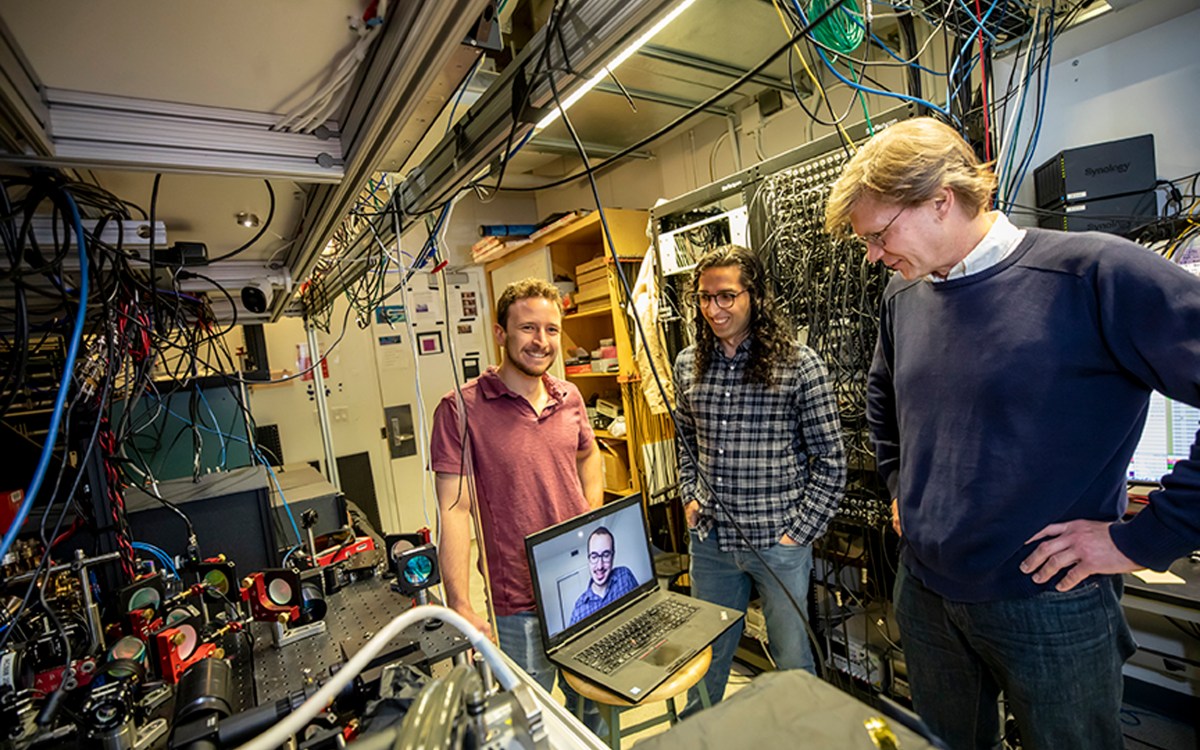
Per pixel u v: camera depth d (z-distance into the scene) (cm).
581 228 308
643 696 102
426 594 101
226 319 225
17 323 72
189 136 75
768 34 203
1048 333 91
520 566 135
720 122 295
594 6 63
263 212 121
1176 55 142
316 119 81
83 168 77
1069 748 95
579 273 322
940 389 104
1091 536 89
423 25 56
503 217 437
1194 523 79
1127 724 159
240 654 93
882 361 132
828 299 169
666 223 233
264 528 155
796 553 153
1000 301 96
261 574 97
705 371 167
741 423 158
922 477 109
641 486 283
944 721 114
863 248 162
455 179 99
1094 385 90
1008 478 94
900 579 124
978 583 99
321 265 196
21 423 145
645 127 294
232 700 72
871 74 228
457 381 113
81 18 52
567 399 153
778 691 50
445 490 137
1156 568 83
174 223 120
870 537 176
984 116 141
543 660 133
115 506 123
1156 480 142
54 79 63
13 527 53
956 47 144
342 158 87
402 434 392
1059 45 153
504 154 89
